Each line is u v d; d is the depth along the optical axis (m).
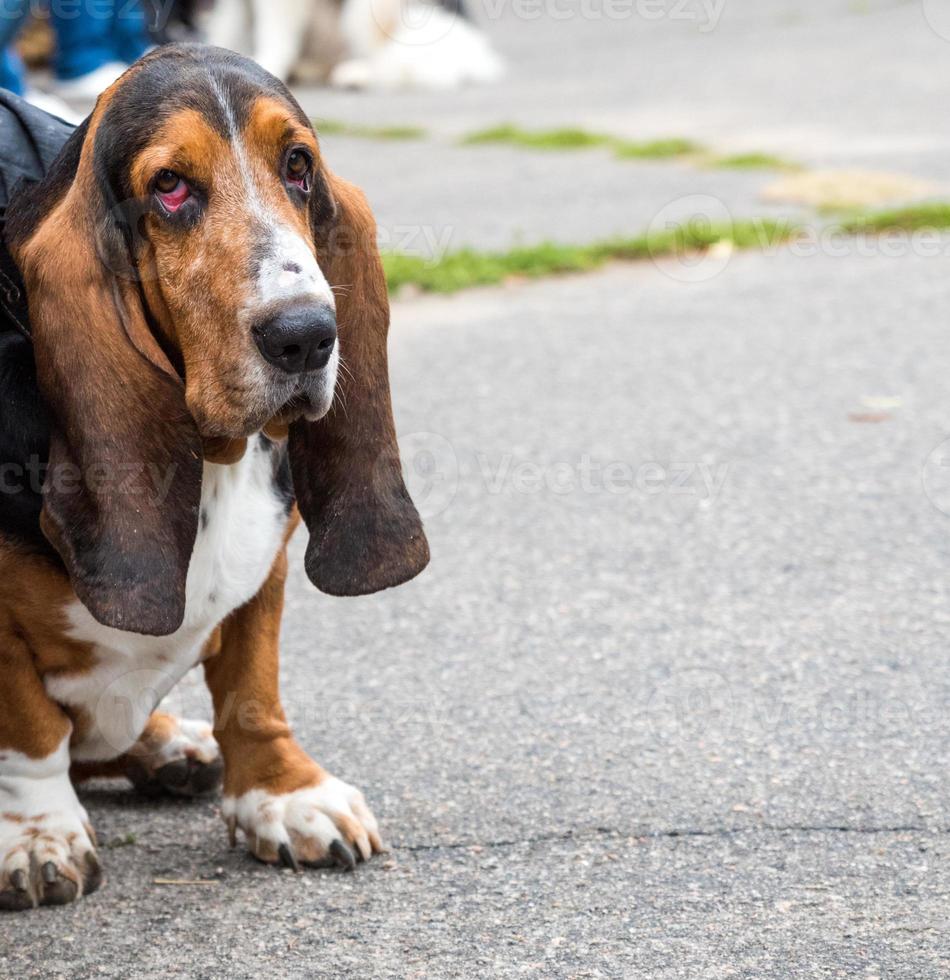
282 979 3.53
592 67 19.23
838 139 13.72
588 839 4.18
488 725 4.89
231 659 4.16
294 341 3.19
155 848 4.23
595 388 8.09
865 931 3.65
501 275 10.09
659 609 5.73
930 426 7.41
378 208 11.77
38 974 3.57
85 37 15.05
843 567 6.02
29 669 3.79
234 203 3.28
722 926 3.70
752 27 21.53
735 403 7.82
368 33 17.94
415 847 4.17
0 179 3.73
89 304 3.33
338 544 3.75
